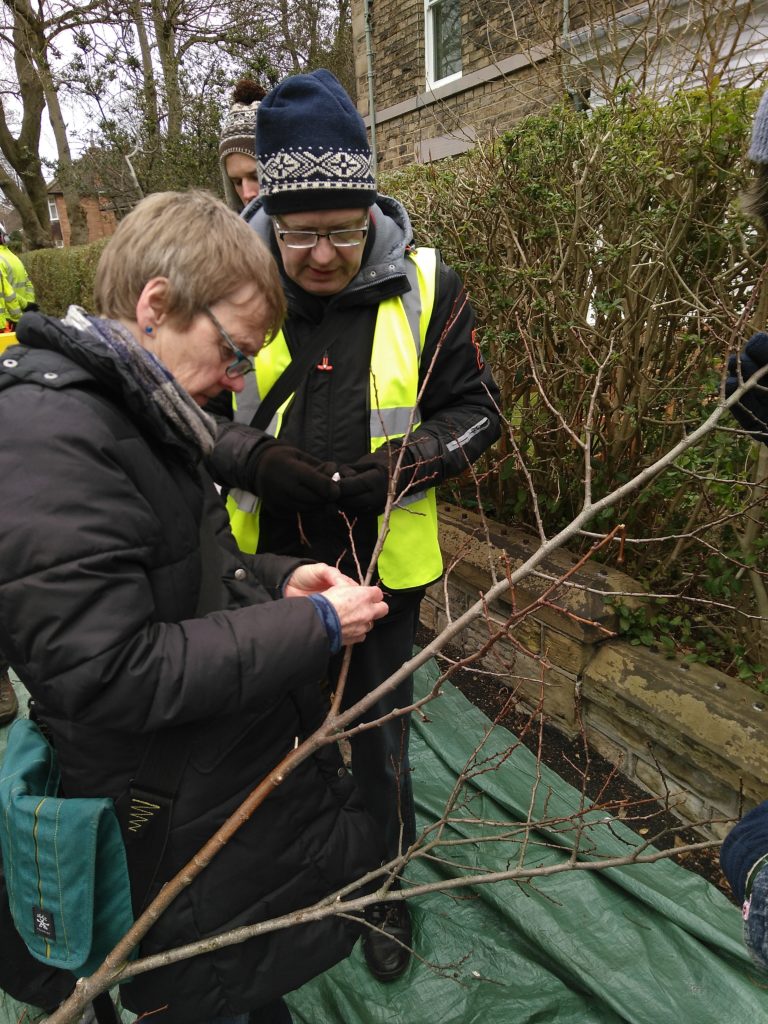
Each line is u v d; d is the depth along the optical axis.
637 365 2.56
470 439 1.64
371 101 7.71
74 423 0.86
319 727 1.22
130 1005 1.17
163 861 1.07
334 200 1.36
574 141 2.51
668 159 2.27
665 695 2.17
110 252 1.00
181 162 9.38
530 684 2.69
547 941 1.79
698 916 1.82
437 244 3.11
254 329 1.03
